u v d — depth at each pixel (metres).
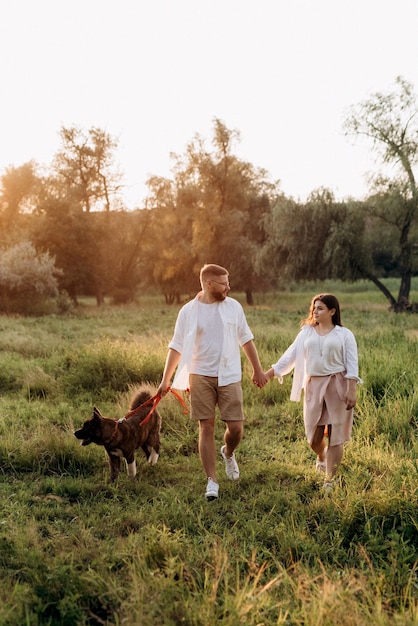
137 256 47.16
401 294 34.50
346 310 33.44
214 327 4.79
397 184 33.16
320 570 3.44
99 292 42.81
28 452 5.58
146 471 5.33
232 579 3.31
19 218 51.59
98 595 3.12
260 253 38.28
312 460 5.63
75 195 42.91
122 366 9.10
